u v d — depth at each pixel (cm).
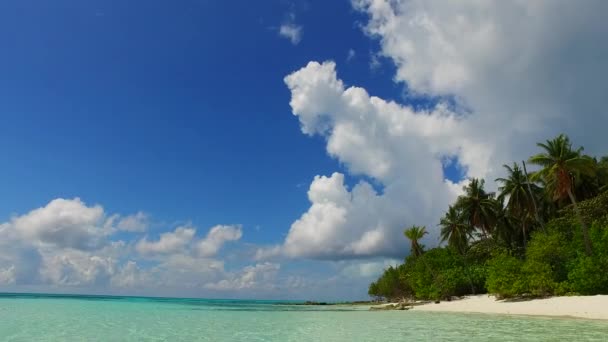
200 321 3600
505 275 4291
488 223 6462
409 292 7706
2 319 3403
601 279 3531
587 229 4381
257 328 2908
